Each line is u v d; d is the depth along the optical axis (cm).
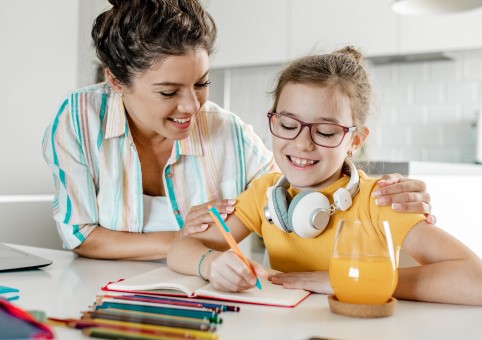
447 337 75
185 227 131
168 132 128
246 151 158
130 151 146
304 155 115
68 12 232
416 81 392
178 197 151
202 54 121
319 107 115
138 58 118
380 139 404
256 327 78
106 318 76
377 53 362
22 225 183
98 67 162
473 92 376
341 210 118
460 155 380
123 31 120
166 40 116
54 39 228
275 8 389
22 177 219
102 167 145
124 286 98
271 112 128
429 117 389
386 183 117
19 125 217
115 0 126
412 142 395
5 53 210
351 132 120
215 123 156
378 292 85
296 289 100
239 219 130
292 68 122
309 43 378
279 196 113
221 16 408
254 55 397
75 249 144
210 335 69
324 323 81
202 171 152
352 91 121
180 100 123
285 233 124
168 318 76
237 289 96
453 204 230
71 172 145
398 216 109
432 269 97
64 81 232
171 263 114
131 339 67
